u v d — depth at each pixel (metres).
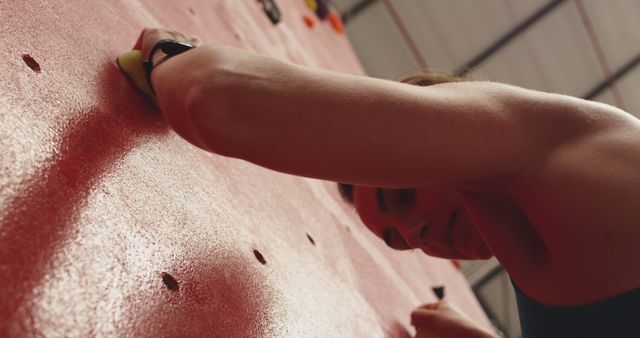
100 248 0.61
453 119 0.70
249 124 0.65
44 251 0.54
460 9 9.33
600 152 0.78
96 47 0.99
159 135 0.98
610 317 0.77
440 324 1.40
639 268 0.75
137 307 0.60
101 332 0.53
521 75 9.43
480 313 4.12
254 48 2.38
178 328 0.64
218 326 0.71
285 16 4.22
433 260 3.85
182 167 0.97
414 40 9.61
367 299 1.43
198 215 0.89
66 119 0.76
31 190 0.59
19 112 0.67
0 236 0.51
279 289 0.95
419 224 1.04
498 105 0.76
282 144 0.66
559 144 0.79
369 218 1.13
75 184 0.66
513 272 0.89
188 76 0.70
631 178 0.76
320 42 5.44
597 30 8.95
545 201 0.78
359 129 0.66
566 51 9.18
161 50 0.96
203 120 0.65
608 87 9.20
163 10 1.54
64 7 0.98
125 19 1.23
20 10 0.83
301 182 1.78
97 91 0.89
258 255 0.99
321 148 0.66
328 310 1.09
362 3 9.61
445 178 0.72
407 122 0.67
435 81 1.07
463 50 9.48
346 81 0.69
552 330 0.85
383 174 0.69
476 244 1.03
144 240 0.70
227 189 1.09
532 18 9.11
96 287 0.57
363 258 1.78
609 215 0.75
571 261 0.78
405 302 1.83
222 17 2.29
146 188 0.81
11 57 0.73
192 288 0.72
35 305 0.48
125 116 0.91
